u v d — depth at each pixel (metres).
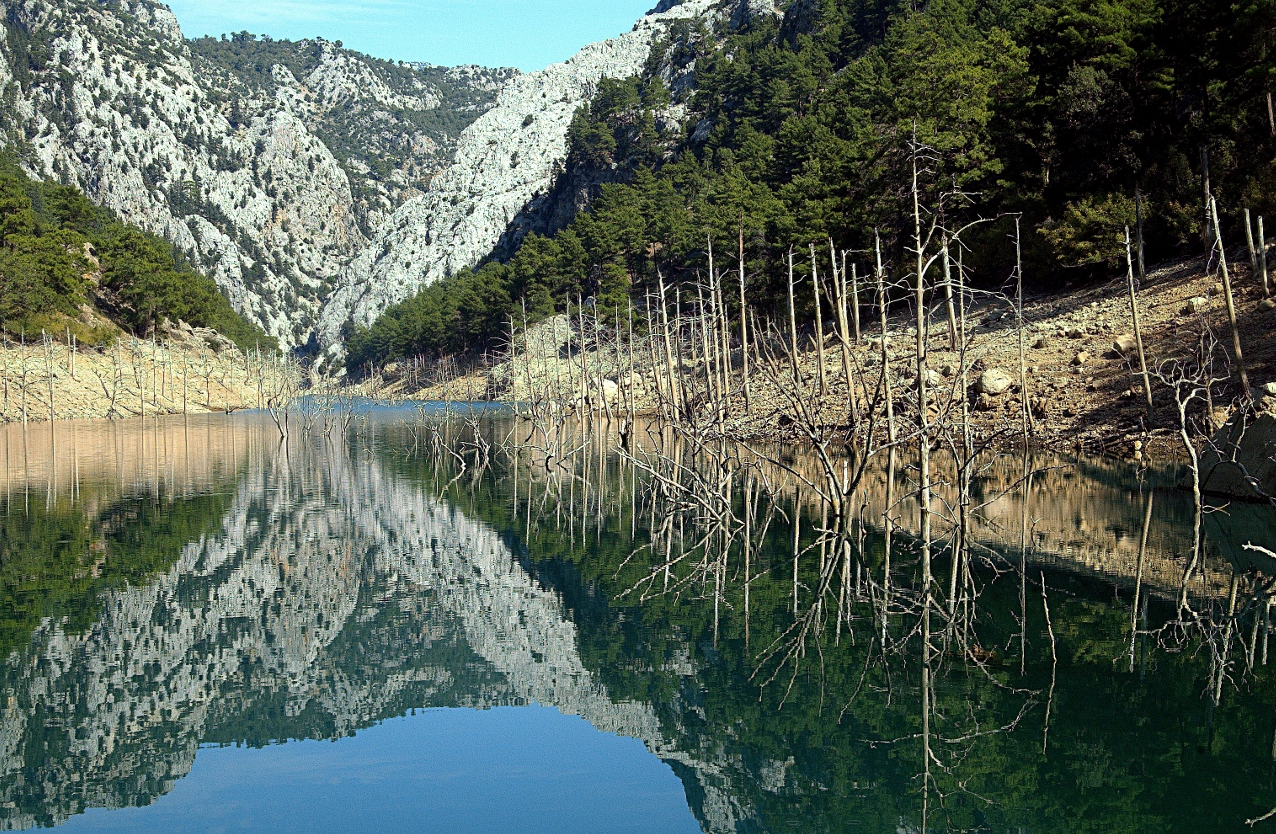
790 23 175.25
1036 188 63.19
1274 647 18.78
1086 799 13.70
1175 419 39.41
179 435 83.25
